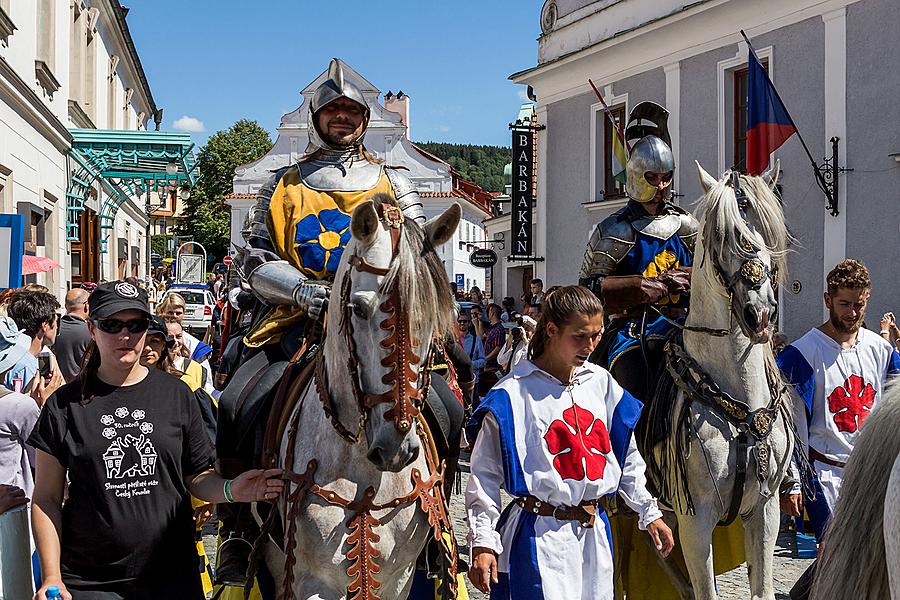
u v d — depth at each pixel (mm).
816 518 4902
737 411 4184
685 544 4230
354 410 3199
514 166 18297
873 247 11773
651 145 4914
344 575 3225
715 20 14172
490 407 3396
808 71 12695
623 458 3500
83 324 7367
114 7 22594
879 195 11711
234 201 37406
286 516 3297
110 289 3283
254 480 3312
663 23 14898
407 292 2932
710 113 14391
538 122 18406
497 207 31172
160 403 3373
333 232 3996
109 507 3221
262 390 3705
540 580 3289
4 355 4840
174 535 3359
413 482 3330
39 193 14453
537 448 3377
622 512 4457
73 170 16984
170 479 3350
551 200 18062
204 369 6621
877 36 11750
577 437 3398
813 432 4973
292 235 4004
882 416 2127
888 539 1951
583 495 3383
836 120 12266
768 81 11812
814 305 12562
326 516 3217
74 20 18812
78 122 18672
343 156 4148
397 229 3039
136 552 3242
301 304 3641
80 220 18875
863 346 4973
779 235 4215
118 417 3285
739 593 5836
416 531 3363
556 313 3416
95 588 3225
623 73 16125
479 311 13672
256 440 3664
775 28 13211
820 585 2164
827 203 12312
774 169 4500
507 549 3391
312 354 3625
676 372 4387
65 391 3297
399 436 2926
